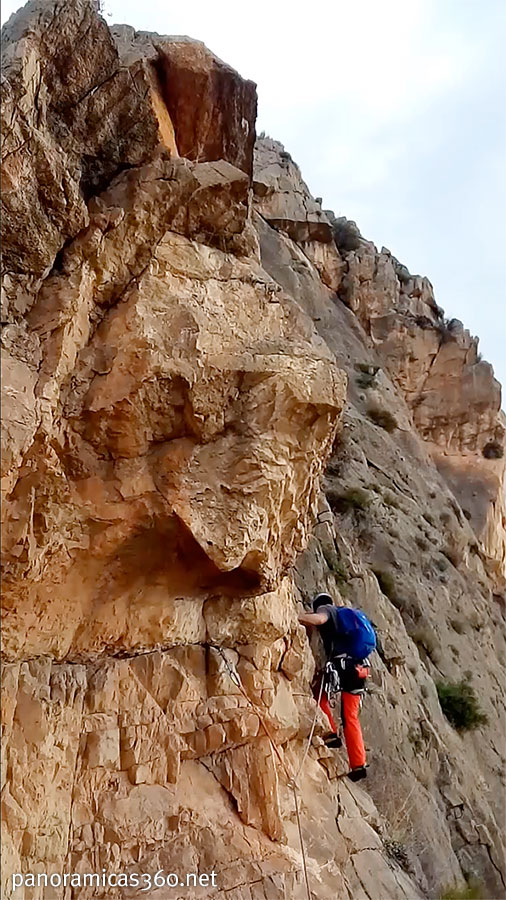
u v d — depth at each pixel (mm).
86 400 4125
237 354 4719
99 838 4102
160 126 5191
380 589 13570
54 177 3865
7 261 3785
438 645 14047
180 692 4801
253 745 5234
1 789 3607
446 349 24766
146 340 4203
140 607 4641
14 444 3402
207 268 5008
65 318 3959
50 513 3936
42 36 3879
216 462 4461
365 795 7527
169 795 4551
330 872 5328
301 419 4719
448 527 18609
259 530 4551
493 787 11625
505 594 20328
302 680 6262
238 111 6137
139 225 4559
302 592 9461
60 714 4059
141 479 4246
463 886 7980
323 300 22812
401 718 9719
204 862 4457
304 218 23641
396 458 19234
